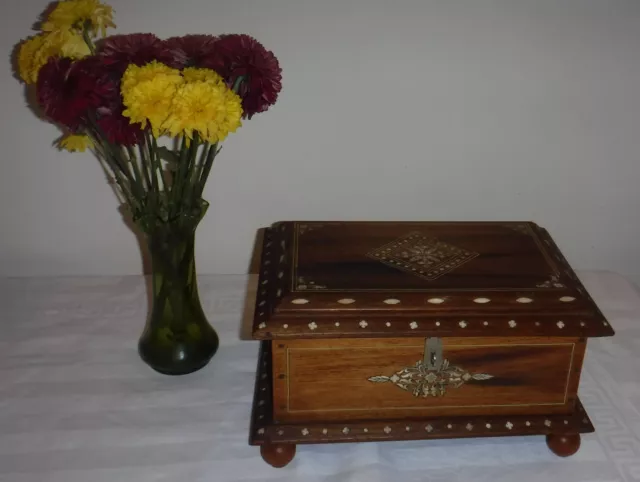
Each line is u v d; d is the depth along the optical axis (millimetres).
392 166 1245
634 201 1306
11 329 1165
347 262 978
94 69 814
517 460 944
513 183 1275
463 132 1219
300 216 1291
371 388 930
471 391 940
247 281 1313
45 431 965
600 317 905
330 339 888
